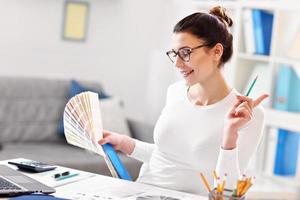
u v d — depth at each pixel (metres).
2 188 1.42
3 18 3.69
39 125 3.43
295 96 3.23
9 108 3.33
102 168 3.05
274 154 3.29
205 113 1.79
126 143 1.94
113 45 4.18
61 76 3.95
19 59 3.80
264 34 3.35
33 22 3.81
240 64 3.42
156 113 4.01
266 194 3.00
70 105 1.73
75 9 3.96
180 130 1.83
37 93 3.46
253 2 3.32
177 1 4.21
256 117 1.70
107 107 3.48
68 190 1.52
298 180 3.20
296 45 3.22
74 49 4.01
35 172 1.72
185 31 1.70
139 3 4.25
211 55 1.72
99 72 4.14
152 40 4.33
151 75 4.06
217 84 1.79
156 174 1.88
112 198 1.47
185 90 1.91
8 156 2.93
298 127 3.09
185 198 1.54
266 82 3.34
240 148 1.67
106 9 4.10
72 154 3.17
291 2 3.29
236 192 1.32
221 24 1.76
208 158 1.76
